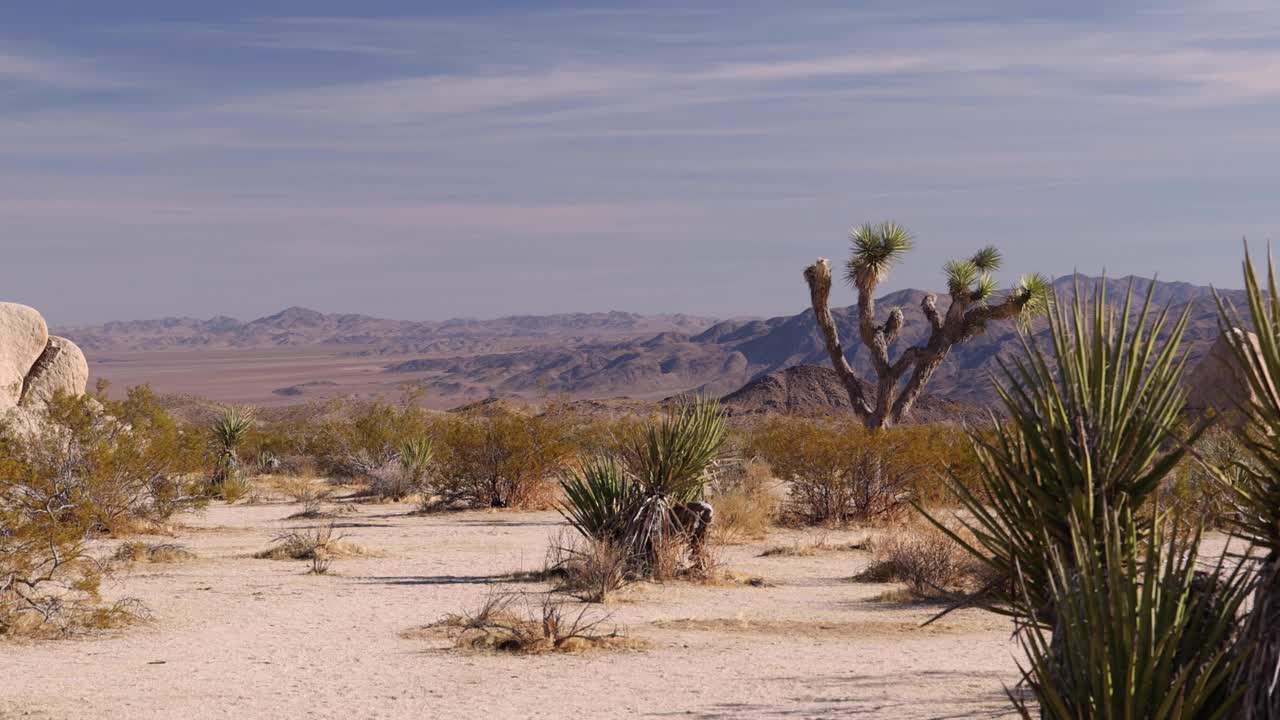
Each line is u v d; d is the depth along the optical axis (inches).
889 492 1045.2
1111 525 220.8
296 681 399.9
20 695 376.5
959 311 1407.5
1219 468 213.9
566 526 1056.8
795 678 393.4
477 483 1242.0
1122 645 180.1
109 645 478.3
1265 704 167.0
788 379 4879.4
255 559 807.7
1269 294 182.2
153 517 1002.7
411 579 695.7
